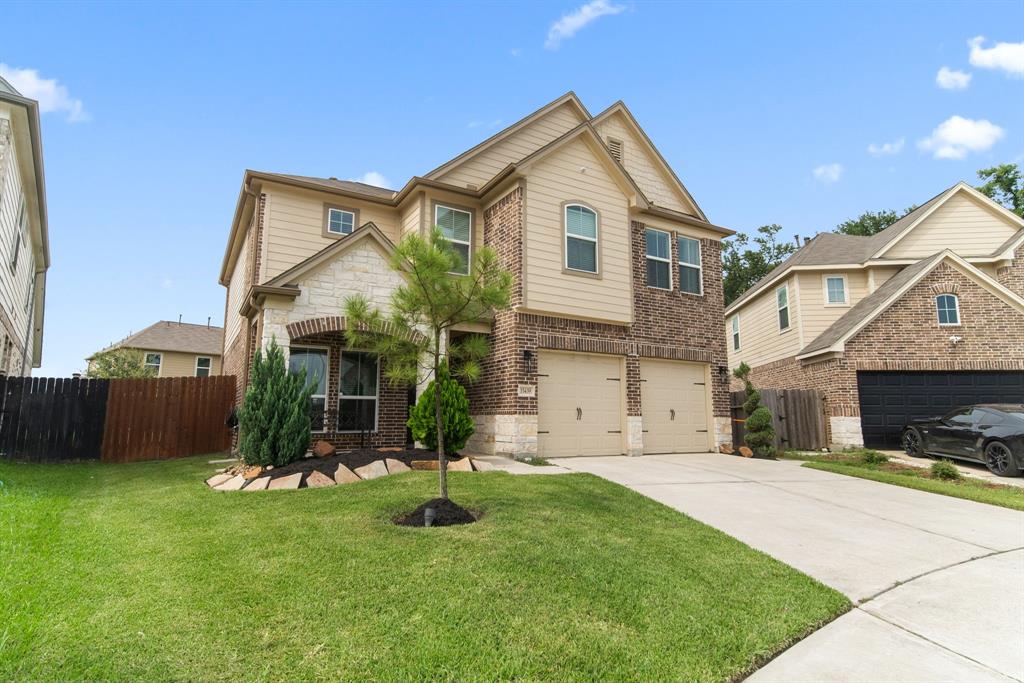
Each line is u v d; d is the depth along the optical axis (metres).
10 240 12.28
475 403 12.22
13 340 15.61
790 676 3.09
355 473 7.92
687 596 3.99
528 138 14.41
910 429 13.30
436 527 5.37
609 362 12.45
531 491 7.14
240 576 3.95
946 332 14.88
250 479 7.62
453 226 12.70
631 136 15.64
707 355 13.98
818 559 5.14
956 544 5.72
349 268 10.15
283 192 12.60
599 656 3.06
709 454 13.08
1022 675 3.11
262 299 9.44
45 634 2.94
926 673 3.13
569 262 11.98
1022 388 14.67
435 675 2.77
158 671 2.67
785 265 21.03
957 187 18.41
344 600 3.58
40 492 7.18
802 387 17.45
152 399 12.27
